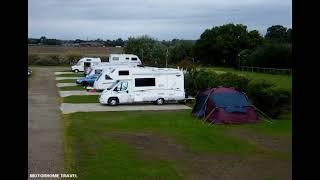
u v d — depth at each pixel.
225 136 19.69
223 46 87.69
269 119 23.69
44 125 22.45
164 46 79.81
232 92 23.58
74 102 32.69
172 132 20.62
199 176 13.49
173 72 31.83
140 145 17.81
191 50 87.06
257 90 24.09
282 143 18.20
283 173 13.79
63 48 115.38
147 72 31.41
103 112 27.53
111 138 19.17
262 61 68.25
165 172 13.86
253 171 14.06
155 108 29.55
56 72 68.19
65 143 17.86
